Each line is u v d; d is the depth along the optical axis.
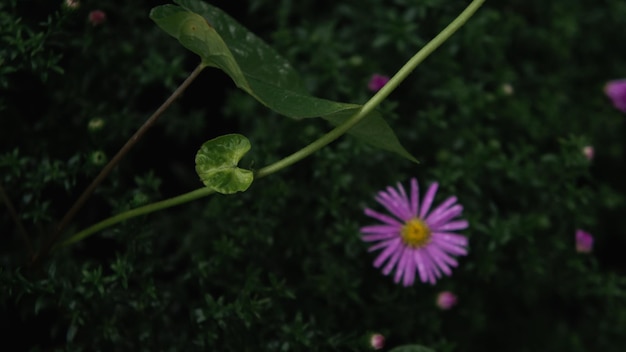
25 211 0.51
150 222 0.55
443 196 0.56
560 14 0.64
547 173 0.58
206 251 0.55
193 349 0.51
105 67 0.54
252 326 0.51
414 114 0.59
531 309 0.61
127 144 0.48
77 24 0.55
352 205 0.55
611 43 0.66
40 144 0.53
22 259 0.53
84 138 0.54
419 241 0.52
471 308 0.57
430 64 0.59
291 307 0.54
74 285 0.50
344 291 0.54
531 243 0.56
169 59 0.57
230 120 0.59
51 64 0.50
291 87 0.49
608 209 0.65
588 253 0.59
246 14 0.60
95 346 0.50
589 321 0.62
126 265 0.49
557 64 0.64
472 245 0.56
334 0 0.60
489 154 0.57
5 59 0.50
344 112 0.47
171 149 0.58
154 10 0.44
